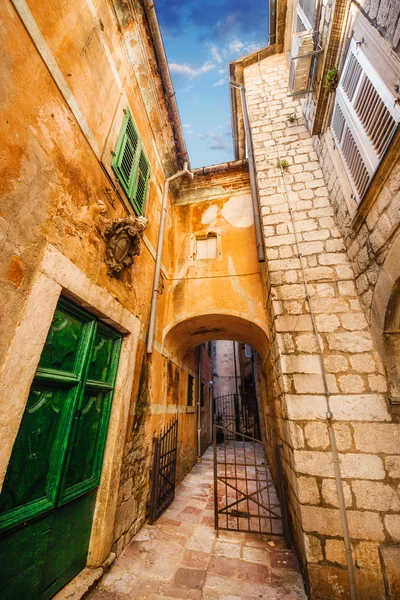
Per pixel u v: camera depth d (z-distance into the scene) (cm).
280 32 576
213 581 216
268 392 482
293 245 343
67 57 215
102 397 255
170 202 525
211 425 980
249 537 287
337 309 294
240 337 526
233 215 498
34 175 165
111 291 259
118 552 248
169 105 456
